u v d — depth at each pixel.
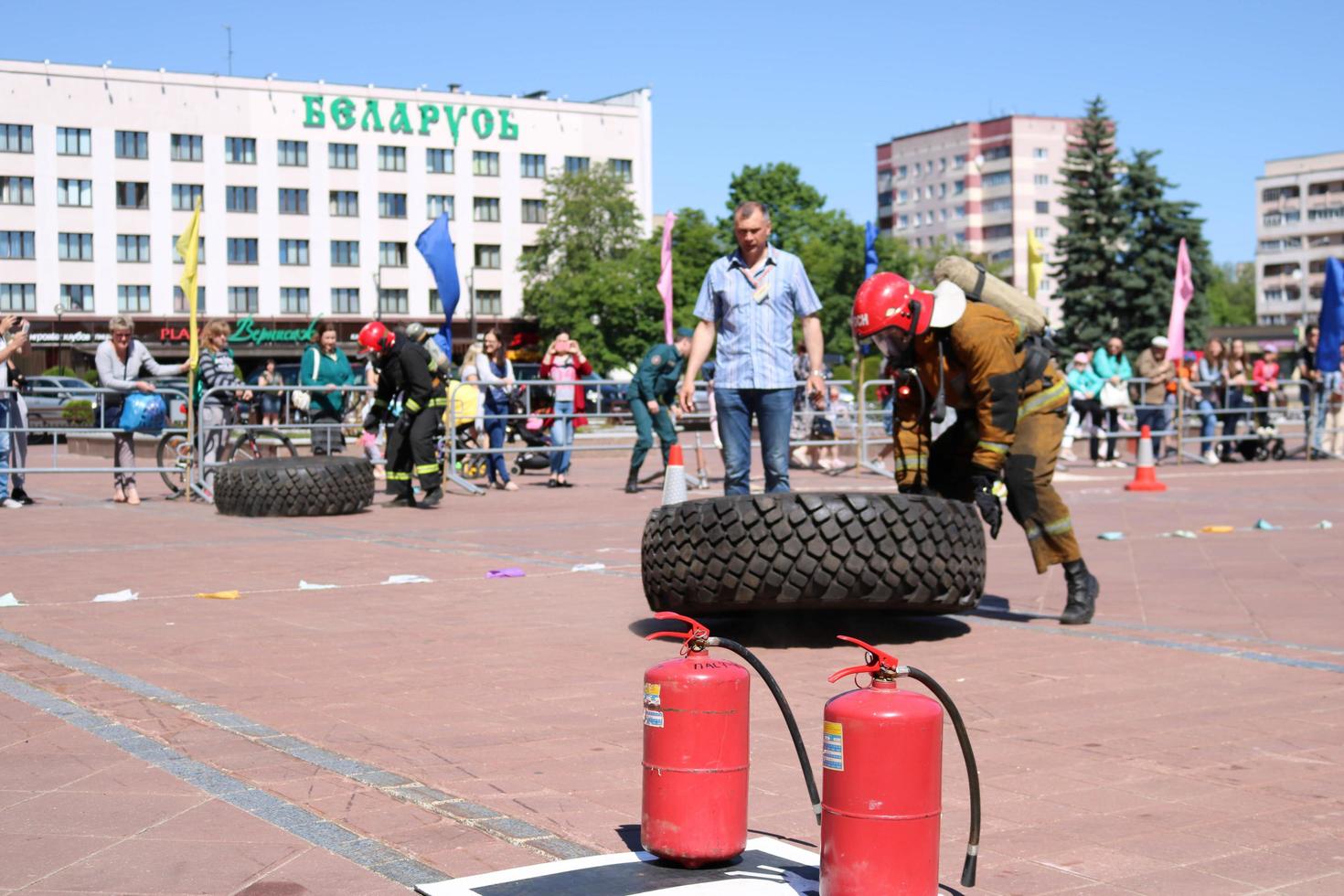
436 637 7.26
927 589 6.78
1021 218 162.12
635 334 92.19
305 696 5.84
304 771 4.64
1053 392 7.61
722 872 3.58
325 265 95.62
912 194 172.50
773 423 9.15
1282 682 6.15
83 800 4.31
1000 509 7.08
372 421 16.00
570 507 15.85
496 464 18.94
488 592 8.91
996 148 163.50
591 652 6.86
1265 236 165.12
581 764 4.77
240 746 4.97
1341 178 160.00
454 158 99.38
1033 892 3.58
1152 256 71.69
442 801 4.30
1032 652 6.87
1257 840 4.00
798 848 3.80
